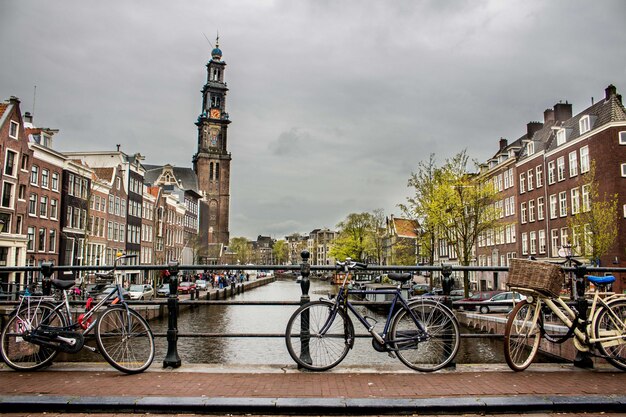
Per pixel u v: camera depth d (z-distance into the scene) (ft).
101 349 19.38
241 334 20.90
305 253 21.16
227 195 394.11
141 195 188.65
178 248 251.19
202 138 396.57
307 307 20.24
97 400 15.99
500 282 168.25
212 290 181.98
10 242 103.91
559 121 144.46
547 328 22.56
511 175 163.43
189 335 20.83
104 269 22.04
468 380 18.62
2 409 15.88
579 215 95.55
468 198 111.34
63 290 21.16
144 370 19.92
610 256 106.83
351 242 260.62
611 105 112.57
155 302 20.93
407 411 15.81
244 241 505.25
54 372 19.74
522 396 16.56
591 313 20.77
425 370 19.92
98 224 148.77
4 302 23.27
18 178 108.06
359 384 18.01
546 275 19.80
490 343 71.31
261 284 354.13
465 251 111.96
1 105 107.65
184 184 371.76
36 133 119.24
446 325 20.54
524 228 152.35
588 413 16.01
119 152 175.01
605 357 20.47
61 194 127.24
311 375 19.20
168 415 15.75
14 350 20.31
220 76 404.77
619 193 107.14
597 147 113.39
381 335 20.03
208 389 17.28
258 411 15.83
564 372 20.06
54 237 123.24
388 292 20.42
